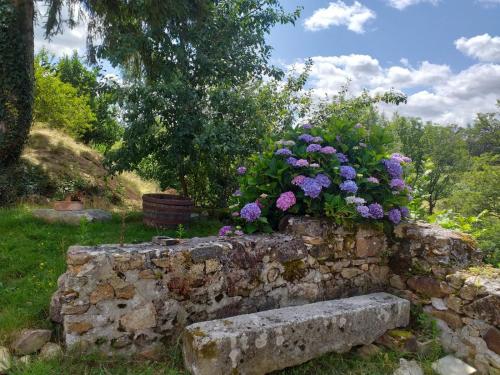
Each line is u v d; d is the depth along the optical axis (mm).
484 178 13500
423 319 2938
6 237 4895
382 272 3361
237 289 2752
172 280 2541
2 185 8047
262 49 7727
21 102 8336
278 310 2684
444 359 2689
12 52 8023
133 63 8305
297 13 7742
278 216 3363
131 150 6805
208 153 6727
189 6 7500
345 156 3391
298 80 7977
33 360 2305
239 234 3074
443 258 2957
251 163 6777
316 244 3057
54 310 2646
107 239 5109
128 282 2428
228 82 7418
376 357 2707
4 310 2861
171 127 6820
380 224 3264
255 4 7621
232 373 2238
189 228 6195
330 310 2695
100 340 2371
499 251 4629
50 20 8547
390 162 3367
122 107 6602
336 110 7848
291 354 2447
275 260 2900
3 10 7793
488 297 2568
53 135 11867
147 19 7461
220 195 7746
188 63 7363
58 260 4098
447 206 15633
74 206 6453
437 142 21016
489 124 23078
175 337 2557
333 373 2490
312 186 3061
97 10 8234
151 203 5957
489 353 2547
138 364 2377
